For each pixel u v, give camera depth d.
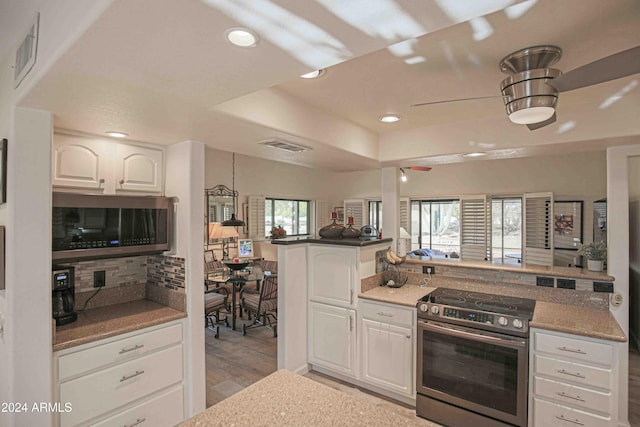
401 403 2.84
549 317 2.36
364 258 3.13
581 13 1.27
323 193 8.27
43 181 1.69
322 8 0.86
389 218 3.64
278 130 2.08
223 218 6.13
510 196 6.04
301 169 7.71
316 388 1.37
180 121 1.90
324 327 3.28
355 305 3.07
